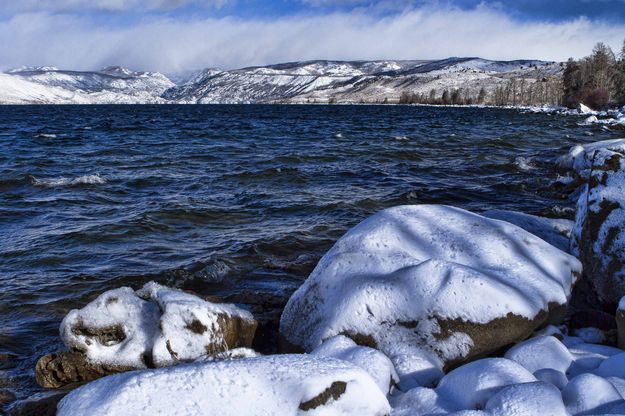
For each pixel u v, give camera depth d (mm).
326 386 3664
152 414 3389
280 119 64625
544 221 8195
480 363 4203
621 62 92000
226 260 9047
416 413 3865
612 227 6438
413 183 16750
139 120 62750
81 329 5293
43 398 4895
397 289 5156
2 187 16172
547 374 4223
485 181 17172
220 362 3830
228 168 19828
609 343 5375
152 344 5168
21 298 7590
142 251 9727
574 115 64500
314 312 5480
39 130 43125
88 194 15086
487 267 5715
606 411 3535
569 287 5992
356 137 34312
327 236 10688
